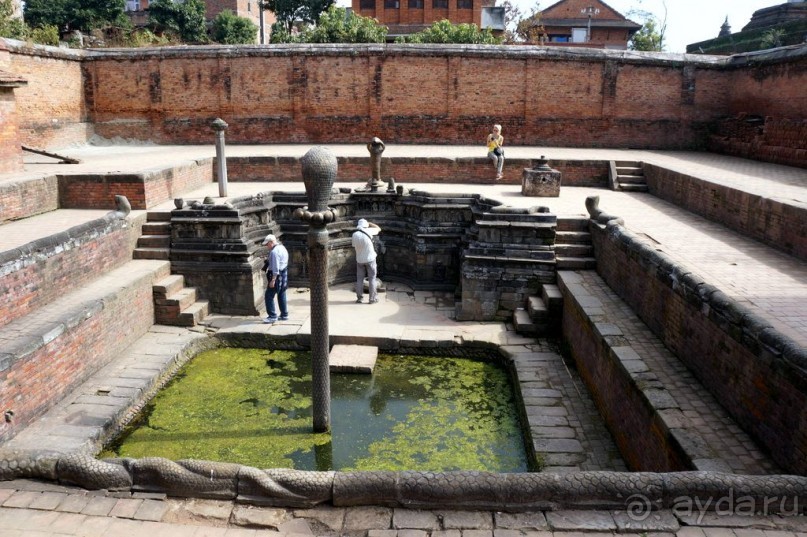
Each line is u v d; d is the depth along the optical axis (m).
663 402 6.52
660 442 6.20
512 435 8.30
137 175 12.69
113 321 9.84
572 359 9.99
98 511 4.89
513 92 20.69
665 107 20.70
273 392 9.41
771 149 16.80
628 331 8.50
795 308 7.16
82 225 10.29
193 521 4.80
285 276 11.39
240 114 21.16
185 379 9.83
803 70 16.73
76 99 20.67
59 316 8.72
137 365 9.66
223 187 13.96
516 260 11.34
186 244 11.84
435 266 13.23
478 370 10.26
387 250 13.98
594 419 8.30
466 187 16.31
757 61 18.77
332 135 21.17
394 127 21.00
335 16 28.16
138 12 40.53
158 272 11.41
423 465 7.56
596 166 16.97
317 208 7.52
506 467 7.55
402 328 11.16
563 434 7.91
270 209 12.93
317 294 7.77
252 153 18.31
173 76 20.98
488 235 11.61
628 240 9.56
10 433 7.42
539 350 10.42
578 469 7.16
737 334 6.09
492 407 9.05
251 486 4.98
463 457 7.76
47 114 19.22
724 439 5.82
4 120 13.17
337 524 4.72
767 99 18.42
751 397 5.88
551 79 20.56
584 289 10.31
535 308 10.86
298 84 20.81
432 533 4.58
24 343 7.72
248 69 20.83
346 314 11.82
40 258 9.07
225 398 9.23
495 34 39.88
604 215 11.26
